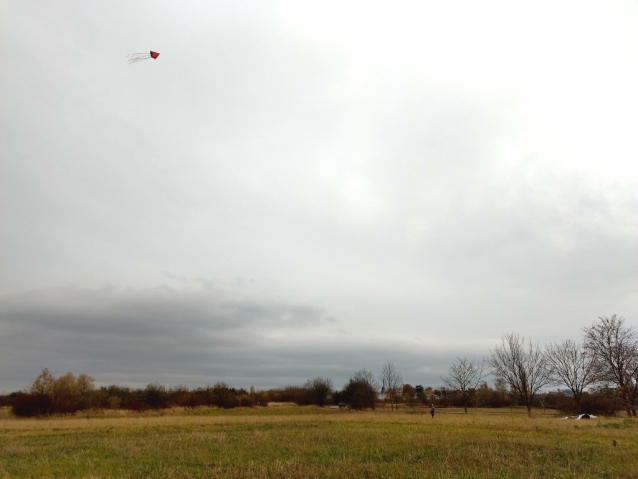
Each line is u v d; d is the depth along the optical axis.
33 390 62.38
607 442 23.38
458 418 44.62
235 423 39.88
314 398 97.25
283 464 15.98
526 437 25.38
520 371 52.59
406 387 104.06
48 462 17.52
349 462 16.28
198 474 14.49
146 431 31.48
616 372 50.03
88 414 53.16
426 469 15.22
